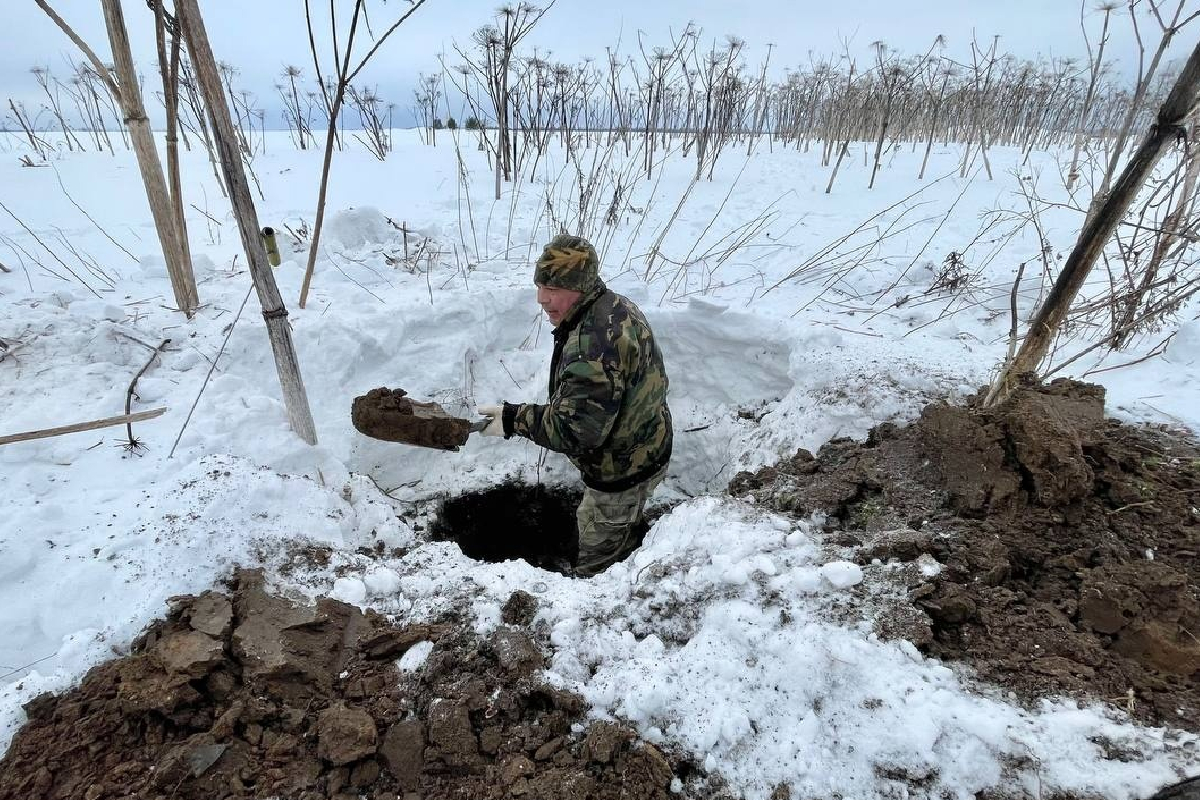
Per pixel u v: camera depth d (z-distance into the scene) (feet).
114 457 9.12
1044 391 9.71
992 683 6.19
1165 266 12.74
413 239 17.40
